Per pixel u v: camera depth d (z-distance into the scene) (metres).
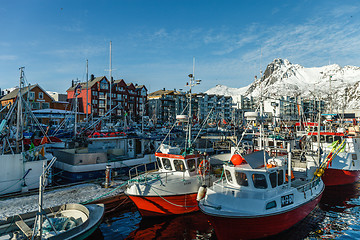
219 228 11.32
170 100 98.94
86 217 11.50
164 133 41.53
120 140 24.02
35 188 16.22
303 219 13.90
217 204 11.98
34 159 17.28
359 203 17.73
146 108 93.31
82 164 19.50
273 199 11.67
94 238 12.39
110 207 14.98
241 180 12.33
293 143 22.28
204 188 12.74
